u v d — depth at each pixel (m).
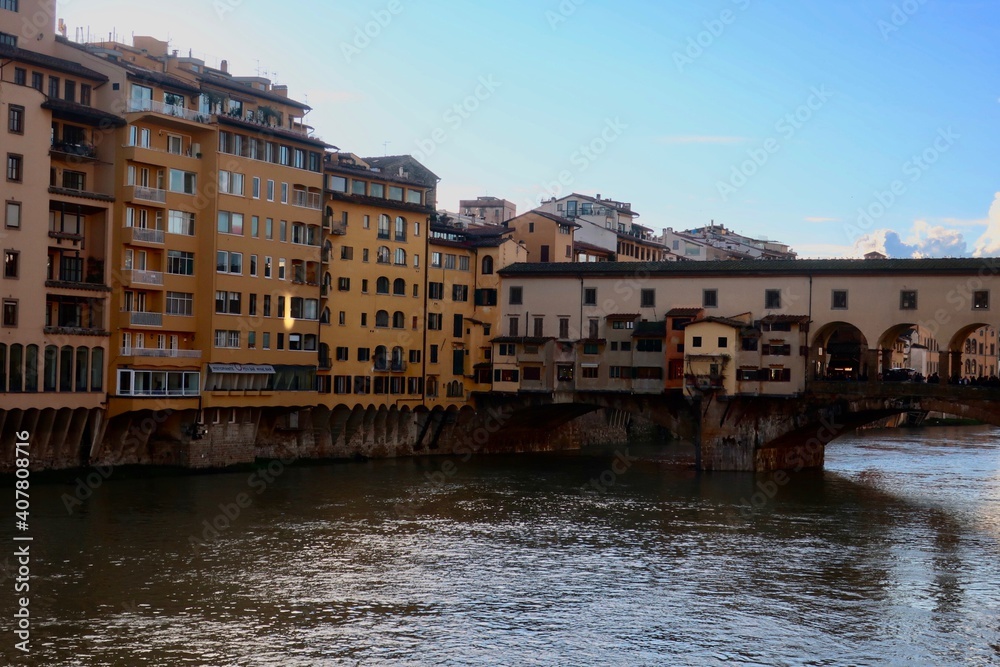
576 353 108.44
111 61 83.12
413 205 105.94
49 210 78.12
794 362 99.56
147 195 82.94
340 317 99.94
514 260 114.56
